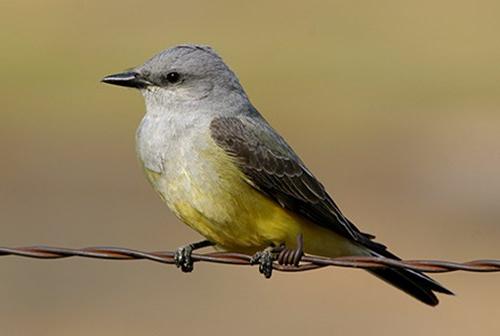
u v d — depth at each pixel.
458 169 17.47
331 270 13.73
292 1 27.72
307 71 23.05
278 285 13.48
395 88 21.98
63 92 21.34
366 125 19.80
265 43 24.77
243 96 8.70
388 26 26.11
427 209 16.17
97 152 18.23
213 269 13.84
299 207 8.35
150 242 14.78
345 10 27.39
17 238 14.92
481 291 13.26
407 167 17.73
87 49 24.00
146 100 8.62
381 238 14.99
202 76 8.54
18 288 13.52
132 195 16.48
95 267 14.12
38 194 16.53
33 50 23.77
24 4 26.72
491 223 15.63
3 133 19.05
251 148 8.28
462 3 27.84
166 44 24.42
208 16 26.58
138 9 26.81
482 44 25.12
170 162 8.24
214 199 8.16
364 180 17.16
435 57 24.27
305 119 20.16
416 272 7.80
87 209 15.94
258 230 8.29
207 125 8.30
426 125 19.81
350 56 24.22
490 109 20.47
